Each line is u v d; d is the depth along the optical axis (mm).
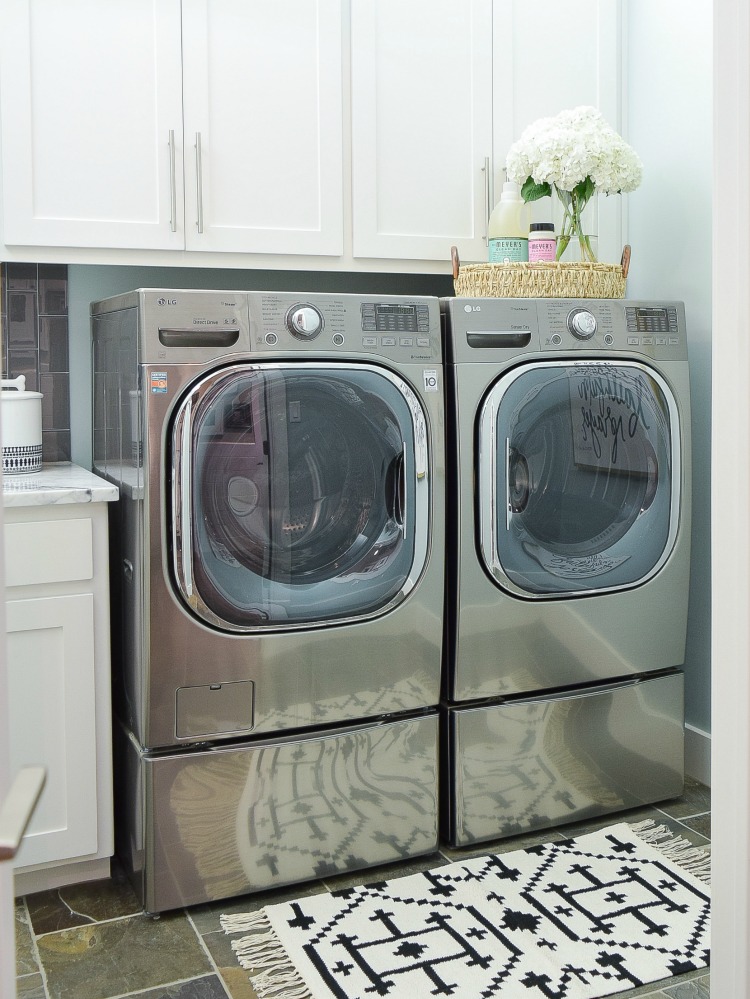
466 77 2533
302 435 2004
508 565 2213
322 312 2004
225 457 1933
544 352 2230
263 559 1990
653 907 1997
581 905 2008
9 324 2459
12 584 1928
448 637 2225
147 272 2602
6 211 2125
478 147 2562
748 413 865
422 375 2104
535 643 2279
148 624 1911
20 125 2117
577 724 2355
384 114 2455
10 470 2256
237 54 2291
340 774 2102
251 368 1934
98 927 1953
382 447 2086
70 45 2143
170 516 1919
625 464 2352
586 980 1759
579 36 2674
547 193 2498
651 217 2730
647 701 2449
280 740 2047
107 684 2045
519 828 2312
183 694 1951
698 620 2654
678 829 2371
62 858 2035
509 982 1753
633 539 2377
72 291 2516
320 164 2398
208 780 1983
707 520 2594
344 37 2402
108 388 2201
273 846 2051
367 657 2105
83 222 2189
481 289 2406
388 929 1927
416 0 2459
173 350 1884
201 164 2277
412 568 2127
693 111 2551
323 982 1752
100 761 2059
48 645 1982
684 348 2402
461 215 2566
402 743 2166
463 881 2115
